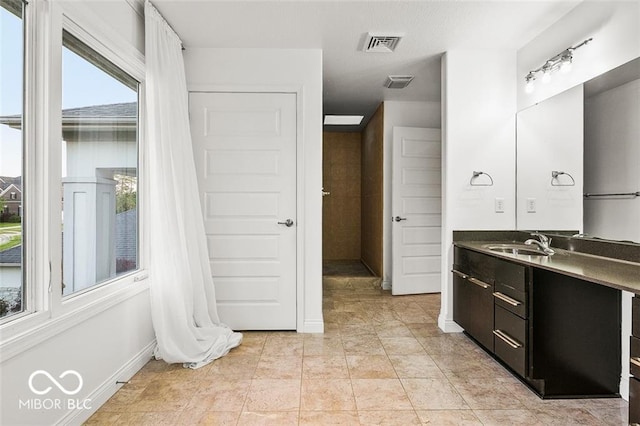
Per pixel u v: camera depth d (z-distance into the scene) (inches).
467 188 124.1
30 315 60.4
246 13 99.8
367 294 179.2
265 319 125.4
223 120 123.2
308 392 84.0
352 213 254.1
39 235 63.5
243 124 123.6
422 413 75.5
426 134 178.4
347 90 163.6
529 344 81.8
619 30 83.7
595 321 82.4
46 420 63.0
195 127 122.7
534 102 114.3
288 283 125.6
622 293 83.0
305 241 124.4
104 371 80.1
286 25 106.0
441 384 87.9
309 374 93.1
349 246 253.6
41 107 63.6
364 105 189.8
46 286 63.7
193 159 114.9
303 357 103.9
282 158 124.2
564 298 82.0
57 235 65.8
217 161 123.5
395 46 119.4
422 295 177.6
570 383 81.6
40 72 63.5
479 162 124.1
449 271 125.8
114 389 83.3
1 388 54.2
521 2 94.5
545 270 81.5
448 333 124.3
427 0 93.3
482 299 103.7
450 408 77.4
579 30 95.4
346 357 103.9
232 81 122.4
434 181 179.9
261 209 124.3
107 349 81.4
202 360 99.0
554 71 104.9
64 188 71.6
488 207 124.9
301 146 123.6
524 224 120.3
